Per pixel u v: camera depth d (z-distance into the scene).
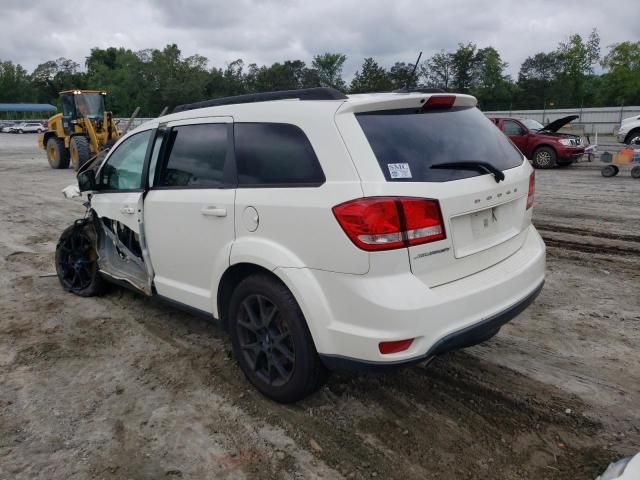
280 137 3.05
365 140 2.73
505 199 3.12
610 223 8.06
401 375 3.57
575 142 15.52
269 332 3.19
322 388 3.43
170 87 77.75
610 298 4.96
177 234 3.71
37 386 3.59
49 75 116.19
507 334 4.20
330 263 2.72
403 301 2.59
